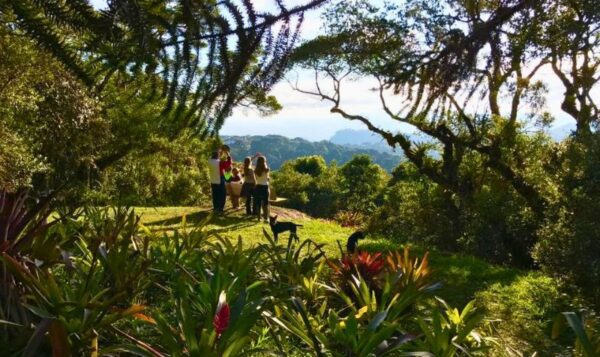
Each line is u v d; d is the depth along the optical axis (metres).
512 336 5.20
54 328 2.34
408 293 4.06
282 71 1.58
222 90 1.54
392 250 9.29
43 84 9.08
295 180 54.69
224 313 2.58
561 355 4.68
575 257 6.80
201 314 3.67
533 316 5.94
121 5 1.28
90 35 1.31
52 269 4.17
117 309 3.21
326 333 3.86
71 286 3.67
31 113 9.84
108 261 3.70
